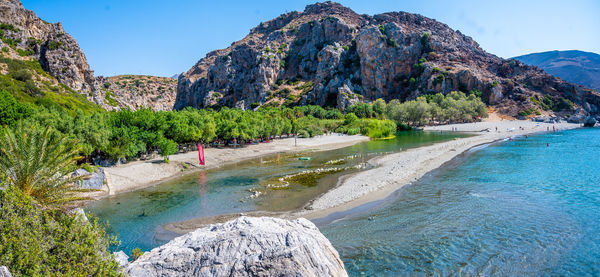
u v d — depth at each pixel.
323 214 24.56
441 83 156.25
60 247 10.22
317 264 10.49
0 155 15.85
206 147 68.69
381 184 32.22
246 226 12.17
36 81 89.50
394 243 18.89
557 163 42.59
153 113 62.69
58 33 114.38
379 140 83.44
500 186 30.91
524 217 22.45
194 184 37.56
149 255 11.29
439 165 41.66
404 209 24.84
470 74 153.25
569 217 22.23
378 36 168.88
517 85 155.12
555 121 127.88
